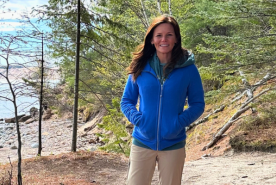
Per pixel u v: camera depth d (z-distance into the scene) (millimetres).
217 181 5066
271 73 6578
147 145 2357
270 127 8281
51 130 22891
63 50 7254
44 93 6633
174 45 2396
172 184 2371
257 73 6238
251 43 6164
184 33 12398
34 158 6219
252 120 8578
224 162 7031
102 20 7602
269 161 6613
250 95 9664
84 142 18672
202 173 5730
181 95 2316
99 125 9570
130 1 13031
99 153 6691
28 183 4566
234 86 6621
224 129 9508
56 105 7484
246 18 6590
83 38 7637
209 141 10078
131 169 2443
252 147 7688
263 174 5277
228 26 12023
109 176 5254
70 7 7141
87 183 4719
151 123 2312
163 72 2326
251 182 4824
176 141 2338
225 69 6465
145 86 2352
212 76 6715
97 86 15445
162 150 2338
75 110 7145
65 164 5805
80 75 14320
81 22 7387
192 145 10992
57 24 7055
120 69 10328
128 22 14570
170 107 2295
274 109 7668
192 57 2381
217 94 6965
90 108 23031
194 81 2363
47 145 18531
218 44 6695
